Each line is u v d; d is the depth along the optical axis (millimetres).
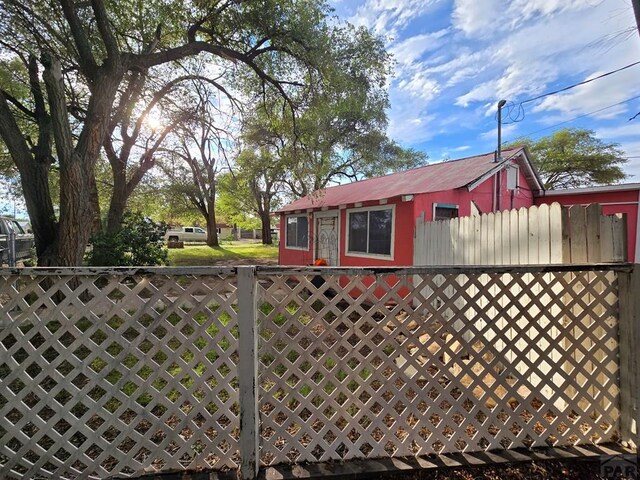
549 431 2107
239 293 1774
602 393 2139
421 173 8820
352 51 7855
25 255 9609
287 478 1807
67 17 5367
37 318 1714
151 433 1832
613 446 2088
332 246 9109
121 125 9359
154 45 6867
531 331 2754
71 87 7383
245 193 21844
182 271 1760
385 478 1858
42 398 1753
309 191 10836
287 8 6508
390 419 2447
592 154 21672
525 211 2977
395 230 6793
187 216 23000
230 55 7102
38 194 5359
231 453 1877
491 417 2074
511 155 7480
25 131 8023
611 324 2146
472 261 3988
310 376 1943
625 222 2168
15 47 6160
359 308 1964
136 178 10383
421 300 2018
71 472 1839
